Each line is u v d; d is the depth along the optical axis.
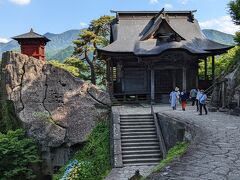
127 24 38.78
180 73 36.44
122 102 33.00
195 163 8.62
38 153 25.33
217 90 26.14
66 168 21.52
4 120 28.73
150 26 38.53
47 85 27.14
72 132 25.83
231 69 26.30
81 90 27.03
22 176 23.75
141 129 22.09
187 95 35.06
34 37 37.69
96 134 25.06
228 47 35.31
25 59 27.72
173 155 12.03
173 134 18.97
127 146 20.38
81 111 26.41
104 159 20.42
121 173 17.03
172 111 24.78
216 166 8.32
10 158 23.00
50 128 25.81
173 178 7.36
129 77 36.09
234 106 22.75
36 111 26.50
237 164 8.51
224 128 15.27
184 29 38.97
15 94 27.02
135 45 35.69
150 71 34.75
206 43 37.25
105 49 34.28
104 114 26.45
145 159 19.23
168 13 40.41
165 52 32.34
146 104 31.98
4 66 28.44
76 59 45.19
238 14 31.34
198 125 16.31
